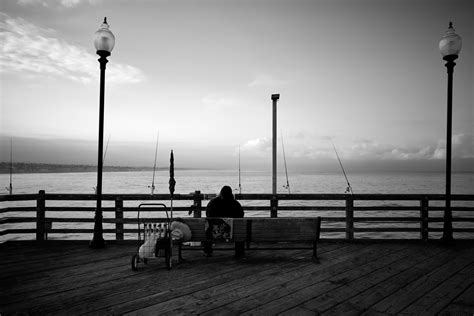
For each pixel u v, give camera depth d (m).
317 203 37.69
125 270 5.00
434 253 6.07
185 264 5.34
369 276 4.72
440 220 6.95
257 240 5.48
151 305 3.67
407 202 38.81
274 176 7.59
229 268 5.11
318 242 7.02
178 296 3.94
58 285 4.33
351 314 3.46
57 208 6.83
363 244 6.86
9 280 4.52
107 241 6.76
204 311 3.51
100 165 6.52
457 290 4.17
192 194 6.97
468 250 6.31
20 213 30.55
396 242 6.94
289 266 5.22
